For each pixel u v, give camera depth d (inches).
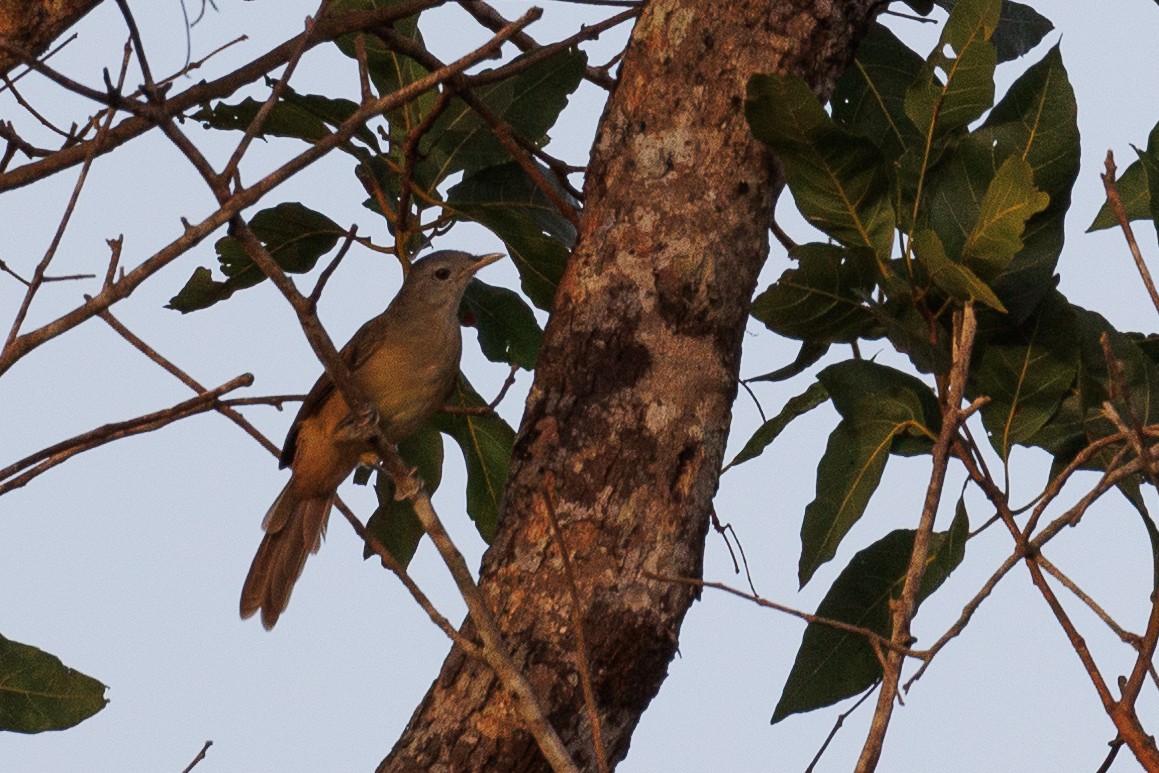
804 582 370.9
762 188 349.7
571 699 313.6
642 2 435.5
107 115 272.4
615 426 329.7
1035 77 358.3
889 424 365.1
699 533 331.6
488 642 263.7
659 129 350.0
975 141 356.8
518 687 262.7
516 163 427.5
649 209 344.5
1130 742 239.0
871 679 383.9
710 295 340.5
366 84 288.8
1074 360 359.6
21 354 251.8
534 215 428.8
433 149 429.7
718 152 347.6
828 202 345.4
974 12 343.6
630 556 322.0
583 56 430.6
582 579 320.2
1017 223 327.9
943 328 364.8
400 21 441.4
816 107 325.1
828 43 357.1
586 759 314.7
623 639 318.0
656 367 334.0
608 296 339.9
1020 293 353.4
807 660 383.9
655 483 327.0
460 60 290.2
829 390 364.2
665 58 354.0
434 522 265.6
